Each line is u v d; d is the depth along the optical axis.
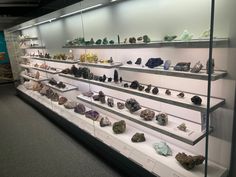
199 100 2.06
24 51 7.30
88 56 3.76
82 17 4.03
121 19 3.18
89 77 3.72
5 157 3.46
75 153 3.41
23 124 4.85
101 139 3.18
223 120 2.18
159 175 2.29
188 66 2.18
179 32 2.44
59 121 4.59
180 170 2.20
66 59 4.60
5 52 10.07
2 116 5.52
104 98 3.55
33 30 6.43
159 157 2.45
